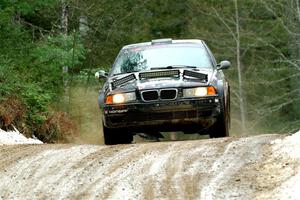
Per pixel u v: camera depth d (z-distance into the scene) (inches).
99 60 2253.9
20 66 1432.1
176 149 811.4
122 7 2554.1
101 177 722.2
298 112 3230.8
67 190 690.8
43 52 1520.7
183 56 1094.4
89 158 803.4
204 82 994.1
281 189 624.4
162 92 985.5
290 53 3339.1
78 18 2100.1
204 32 3457.2
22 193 695.1
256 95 3272.6
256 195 623.5
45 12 1910.7
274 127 3344.0
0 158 853.2
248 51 3560.5
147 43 1141.7
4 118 1186.0
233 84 3260.3
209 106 986.7
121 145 887.1
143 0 3090.6
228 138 873.5
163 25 3553.2
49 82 1539.1
